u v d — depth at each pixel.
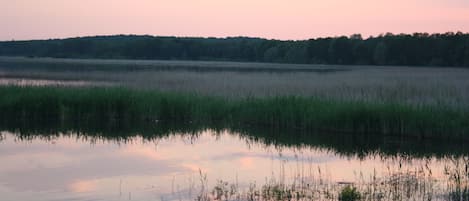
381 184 12.80
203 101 27.00
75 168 15.01
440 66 81.75
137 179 13.66
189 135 21.83
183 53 127.06
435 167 15.19
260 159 16.52
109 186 12.94
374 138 20.75
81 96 26.62
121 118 26.42
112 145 19.14
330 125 22.42
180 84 35.28
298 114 23.62
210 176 14.01
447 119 20.28
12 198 11.88
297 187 12.68
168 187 12.83
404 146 19.08
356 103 22.97
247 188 12.66
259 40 129.38
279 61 108.00
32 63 86.62
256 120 24.83
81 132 22.50
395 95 26.50
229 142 20.03
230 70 62.19
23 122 24.94
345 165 15.59
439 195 11.71
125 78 44.41
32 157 16.67
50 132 22.36
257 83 34.50
